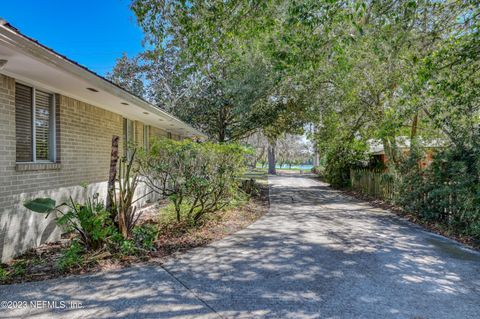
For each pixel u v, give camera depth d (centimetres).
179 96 1845
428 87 757
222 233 649
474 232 600
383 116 1110
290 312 320
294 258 491
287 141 4134
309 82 1186
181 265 454
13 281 390
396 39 705
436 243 586
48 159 622
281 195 1385
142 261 468
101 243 481
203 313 317
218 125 1852
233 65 1357
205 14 592
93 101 732
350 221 793
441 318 311
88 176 748
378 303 342
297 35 581
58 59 418
